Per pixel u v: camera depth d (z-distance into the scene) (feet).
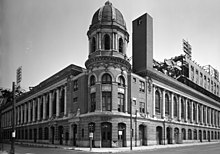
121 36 153.89
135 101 154.92
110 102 140.05
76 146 148.97
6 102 346.13
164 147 141.28
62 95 182.70
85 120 144.77
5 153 100.73
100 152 104.37
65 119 167.43
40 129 217.36
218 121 311.27
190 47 272.51
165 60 241.55
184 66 252.21
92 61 145.18
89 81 148.15
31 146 160.25
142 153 96.37
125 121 142.92
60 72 184.55
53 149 126.52
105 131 136.15
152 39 182.80
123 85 148.25
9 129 320.29
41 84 219.00
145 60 172.96
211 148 129.70
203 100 265.34
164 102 187.01
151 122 166.91
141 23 182.19
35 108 235.40
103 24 149.18
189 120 228.02
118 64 145.48
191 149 121.49
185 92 223.51
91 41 154.30
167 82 193.77
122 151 109.50
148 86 170.19
